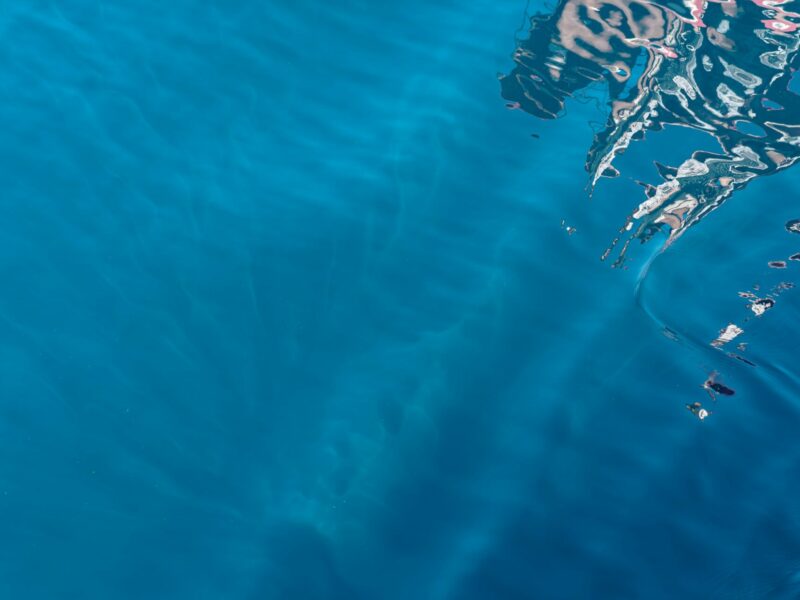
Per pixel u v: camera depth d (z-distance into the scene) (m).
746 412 6.60
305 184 7.95
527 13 10.02
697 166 8.57
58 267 7.14
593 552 5.73
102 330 6.77
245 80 8.78
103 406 6.35
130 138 8.10
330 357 6.77
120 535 5.74
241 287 7.14
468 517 5.90
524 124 8.79
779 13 10.34
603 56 9.61
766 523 5.90
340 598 5.50
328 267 7.36
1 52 8.73
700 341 7.12
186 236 7.43
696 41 9.88
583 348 7.00
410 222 7.78
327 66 9.08
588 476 6.15
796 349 7.10
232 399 6.46
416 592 5.53
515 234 7.80
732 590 5.52
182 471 6.05
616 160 8.54
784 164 8.63
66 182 7.71
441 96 8.94
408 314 7.11
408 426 6.38
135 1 9.43
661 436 6.43
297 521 5.85
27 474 5.98
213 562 5.65
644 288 7.51
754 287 7.56
